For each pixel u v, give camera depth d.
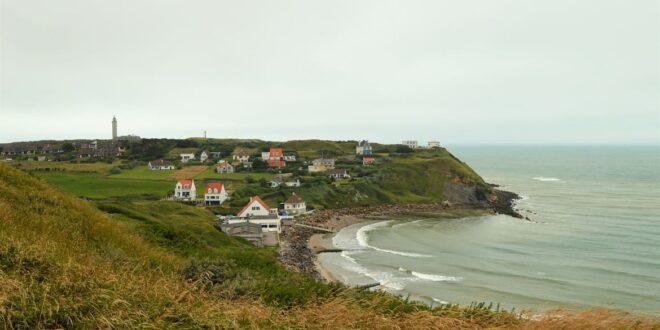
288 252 68.81
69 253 13.57
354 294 13.28
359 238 83.44
